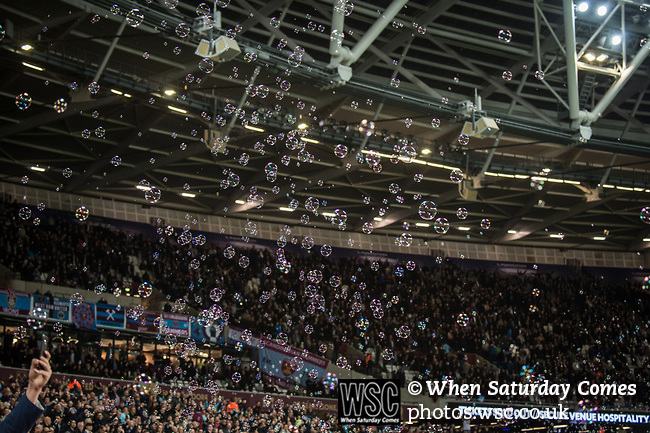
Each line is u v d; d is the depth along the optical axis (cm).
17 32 2455
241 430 2725
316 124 3403
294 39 3175
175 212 4181
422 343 4194
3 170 3566
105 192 3906
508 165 3853
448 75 3584
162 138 3381
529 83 3631
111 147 3403
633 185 4166
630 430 4125
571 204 4625
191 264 3838
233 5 2867
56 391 2292
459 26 3244
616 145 3594
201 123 3212
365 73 3450
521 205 4591
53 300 3000
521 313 4784
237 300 3847
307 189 4138
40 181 3712
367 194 4275
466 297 4691
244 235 4375
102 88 2669
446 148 3688
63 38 2644
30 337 2889
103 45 2745
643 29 3225
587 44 3084
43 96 2845
